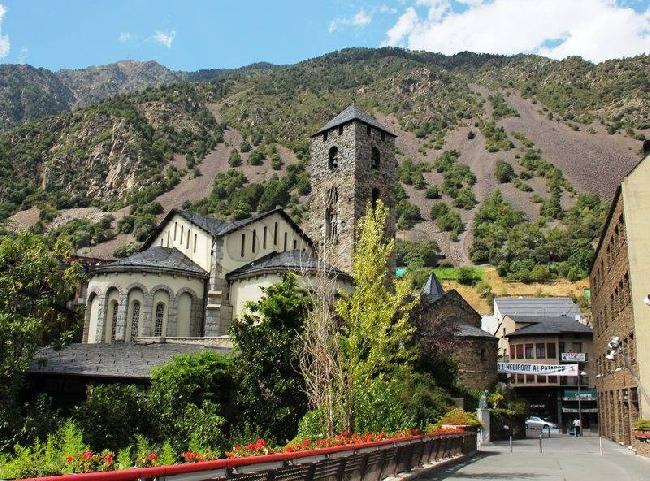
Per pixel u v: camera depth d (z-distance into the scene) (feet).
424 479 63.26
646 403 105.40
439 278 449.48
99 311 149.28
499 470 75.20
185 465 26.81
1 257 95.20
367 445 50.19
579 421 207.72
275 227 167.43
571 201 636.48
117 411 85.81
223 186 637.71
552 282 428.15
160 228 177.06
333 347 77.56
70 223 554.46
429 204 653.71
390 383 85.51
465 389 165.78
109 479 21.86
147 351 123.13
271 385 104.58
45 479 19.40
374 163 183.93
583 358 236.84
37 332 88.84
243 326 110.11
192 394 98.78
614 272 138.00
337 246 173.88
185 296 153.17
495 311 323.16
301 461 37.78
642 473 73.05
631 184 115.24
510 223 559.38
